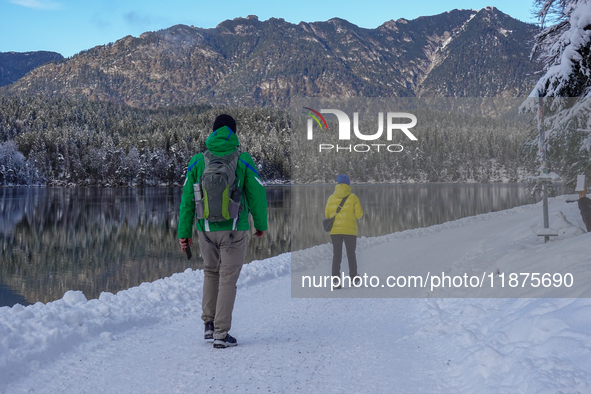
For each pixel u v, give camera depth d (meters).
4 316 4.27
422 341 3.99
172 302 5.66
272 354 3.61
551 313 3.17
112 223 39.62
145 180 145.00
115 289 14.47
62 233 32.56
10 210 54.44
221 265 3.90
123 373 3.19
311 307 5.46
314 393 2.80
